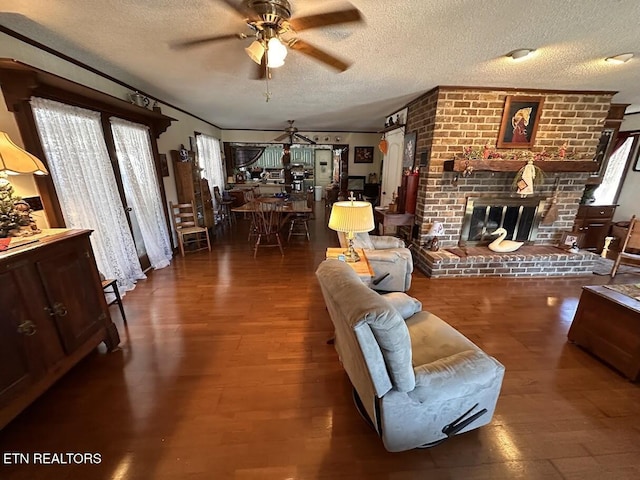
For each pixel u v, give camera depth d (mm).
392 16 1668
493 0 1493
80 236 1860
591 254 3578
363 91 3438
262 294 3092
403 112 4383
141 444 1440
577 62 2389
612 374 1941
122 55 2346
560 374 1940
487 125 3348
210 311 2734
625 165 4699
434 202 3621
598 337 2061
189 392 1768
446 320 2605
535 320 2607
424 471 1326
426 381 1281
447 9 1587
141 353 2129
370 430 1530
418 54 2244
